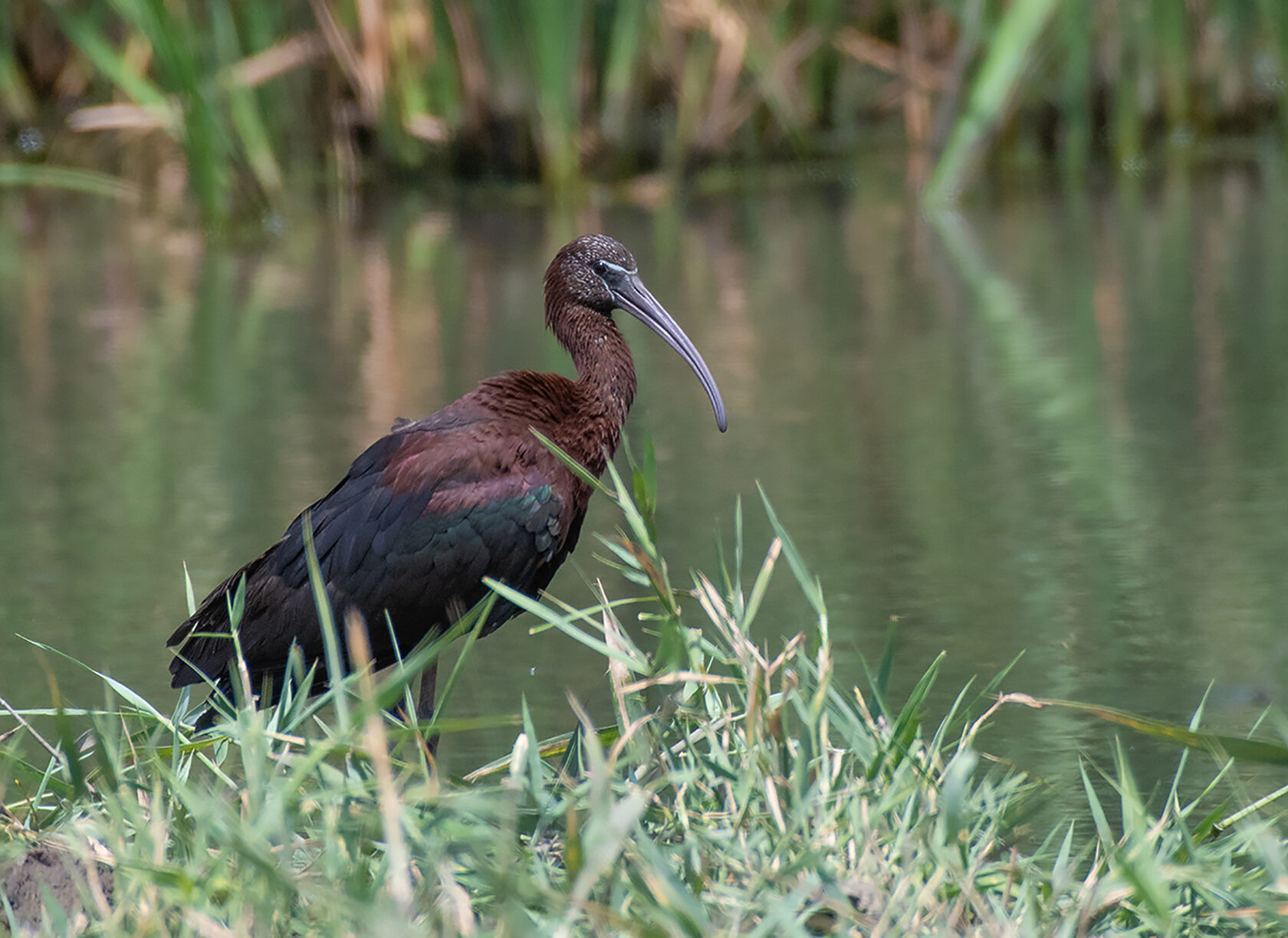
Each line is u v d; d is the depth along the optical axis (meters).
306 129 28.19
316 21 27.28
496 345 17.67
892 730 7.05
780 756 6.72
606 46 27.22
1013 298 19.58
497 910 5.98
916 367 16.73
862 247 22.94
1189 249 21.75
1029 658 9.70
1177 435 14.24
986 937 5.82
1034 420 14.82
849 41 29.00
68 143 29.47
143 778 7.07
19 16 29.80
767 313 19.22
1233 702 8.97
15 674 9.77
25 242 24.73
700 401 15.89
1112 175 27.80
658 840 6.52
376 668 9.18
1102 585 10.87
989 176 28.25
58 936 5.80
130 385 16.73
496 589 6.96
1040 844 7.49
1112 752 8.44
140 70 26.33
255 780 6.13
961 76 27.44
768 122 29.34
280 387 16.39
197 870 5.90
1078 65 27.33
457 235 24.31
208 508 12.81
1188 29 29.45
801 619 10.38
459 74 27.41
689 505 12.76
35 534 12.30
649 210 26.11
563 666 9.98
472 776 7.28
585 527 12.53
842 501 12.78
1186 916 6.21
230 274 22.19
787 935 5.57
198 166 24.53
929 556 11.48
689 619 10.55
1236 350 16.88
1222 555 11.34
